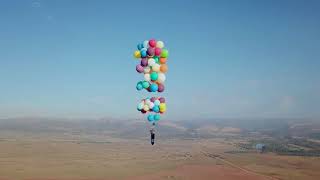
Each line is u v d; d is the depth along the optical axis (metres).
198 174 176.12
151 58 55.56
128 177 162.38
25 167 188.00
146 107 57.47
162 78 55.75
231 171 189.12
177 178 163.12
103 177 161.00
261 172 188.88
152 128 59.03
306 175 183.00
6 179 154.00
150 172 177.25
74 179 155.75
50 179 155.75
